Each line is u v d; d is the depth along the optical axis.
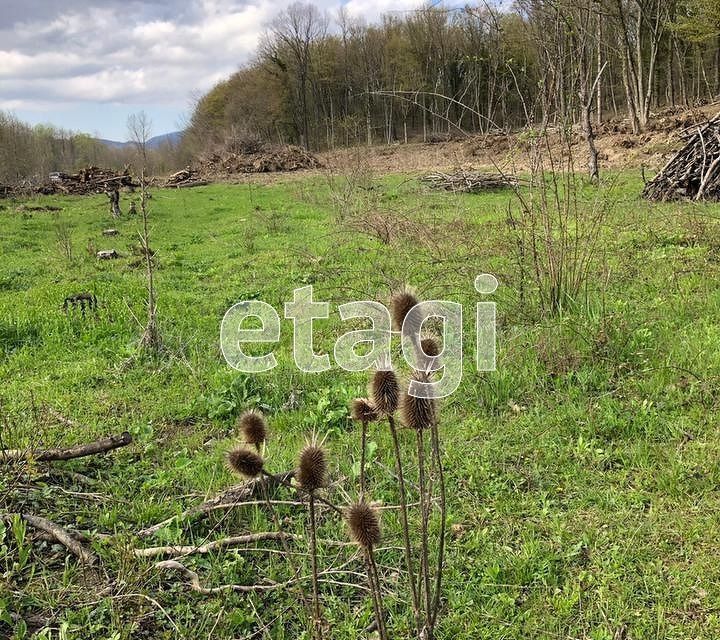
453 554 3.20
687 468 3.72
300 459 2.10
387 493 3.65
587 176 15.05
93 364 6.02
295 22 51.56
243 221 16.08
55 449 3.90
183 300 8.30
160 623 2.80
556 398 4.68
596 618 2.79
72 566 3.11
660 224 9.47
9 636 2.68
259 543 3.32
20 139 37.16
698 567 2.98
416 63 39.59
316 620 2.29
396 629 2.75
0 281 9.73
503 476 3.84
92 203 22.41
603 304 5.36
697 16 27.28
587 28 6.13
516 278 6.47
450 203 13.59
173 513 3.59
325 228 13.50
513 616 2.83
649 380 4.73
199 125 57.78
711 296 6.33
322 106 54.03
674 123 23.25
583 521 3.39
